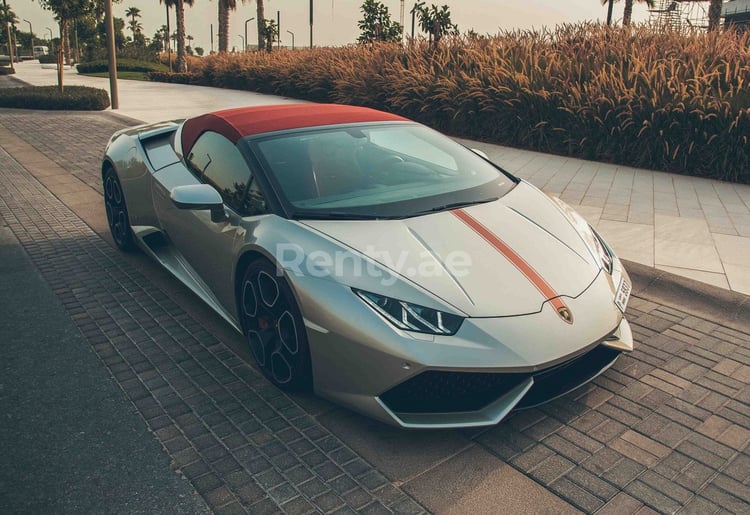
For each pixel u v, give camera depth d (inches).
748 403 115.6
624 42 457.7
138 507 87.3
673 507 88.3
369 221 115.2
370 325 96.9
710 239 212.7
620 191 288.8
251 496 89.4
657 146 348.5
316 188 124.0
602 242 132.6
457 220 118.0
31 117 526.9
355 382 100.0
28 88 706.8
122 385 119.7
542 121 400.8
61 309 154.7
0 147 377.4
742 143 317.4
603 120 371.9
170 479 93.0
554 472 95.4
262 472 94.7
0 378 121.9
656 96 349.7
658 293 169.0
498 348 94.8
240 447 100.7
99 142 401.1
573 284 108.9
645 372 126.2
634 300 164.6
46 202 255.9
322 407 112.5
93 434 104.1
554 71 433.4
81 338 139.4
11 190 274.4
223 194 134.8
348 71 628.1
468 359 93.7
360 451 100.0
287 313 109.6
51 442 101.8
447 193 129.3
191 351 133.7
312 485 91.9
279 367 115.4
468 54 510.9
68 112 568.7
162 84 1032.2
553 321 99.8
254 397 115.7
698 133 334.3
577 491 91.3
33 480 92.7
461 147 157.4
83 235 213.9
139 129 195.9
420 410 99.8
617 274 121.4
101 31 2738.7
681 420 109.5
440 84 473.4
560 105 398.0
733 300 160.9
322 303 101.7
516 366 94.5
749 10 1332.4
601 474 95.0
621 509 87.8
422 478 93.8
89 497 89.3
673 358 132.6
